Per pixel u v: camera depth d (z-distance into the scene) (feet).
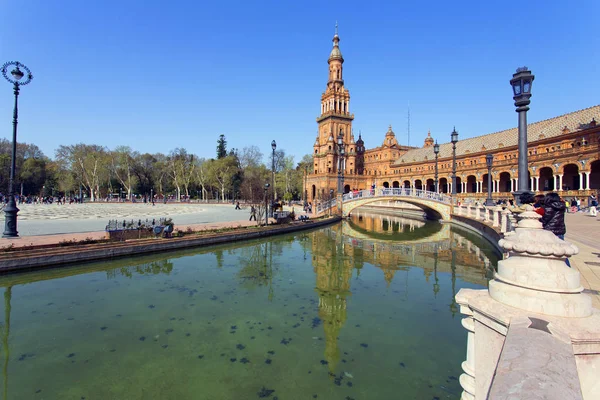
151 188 302.86
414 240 84.64
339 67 254.68
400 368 23.62
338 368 23.57
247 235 76.28
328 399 20.06
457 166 212.43
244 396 20.35
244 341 27.53
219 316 32.76
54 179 279.49
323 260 59.67
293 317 32.83
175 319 31.83
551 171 164.25
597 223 75.51
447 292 41.50
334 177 249.75
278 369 23.39
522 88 27.40
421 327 30.71
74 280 44.32
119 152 270.87
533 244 9.42
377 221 136.15
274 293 40.27
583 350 7.83
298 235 90.79
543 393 5.29
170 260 57.21
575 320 8.48
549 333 7.66
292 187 291.17
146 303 35.96
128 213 132.26
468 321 10.76
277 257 61.57
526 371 6.16
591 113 144.56
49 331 28.81
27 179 253.24
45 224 84.02
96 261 50.72
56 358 24.40
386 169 290.97
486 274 50.52
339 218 129.49
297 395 20.44
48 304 35.24
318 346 26.78
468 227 102.27
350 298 38.88
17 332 28.58
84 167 250.16
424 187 247.29
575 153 133.18
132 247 55.06
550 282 9.00
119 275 47.06
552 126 164.86
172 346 26.50
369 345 27.04
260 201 93.61
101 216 113.39
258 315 33.19
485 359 9.64
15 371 22.66
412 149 303.27
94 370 22.93
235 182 276.41
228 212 149.18
